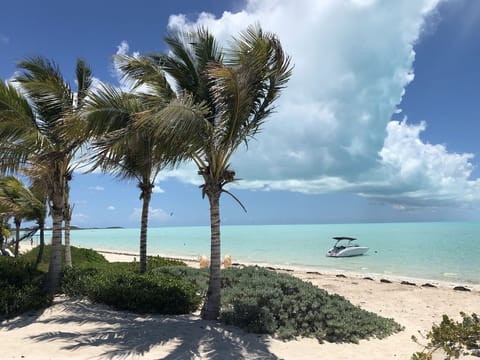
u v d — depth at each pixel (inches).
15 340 246.7
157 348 238.5
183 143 266.7
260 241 2511.1
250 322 290.2
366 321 322.3
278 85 323.6
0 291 316.5
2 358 211.8
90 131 282.8
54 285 390.9
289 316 305.7
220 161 313.3
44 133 378.0
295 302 314.5
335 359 241.8
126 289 339.3
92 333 265.1
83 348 233.6
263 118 329.1
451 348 223.6
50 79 378.0
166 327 282.5
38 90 373.1
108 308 340.2
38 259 569.6
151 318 312.7
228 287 394.9
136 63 340.8
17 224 811.4
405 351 264.4
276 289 338.0
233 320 296.4
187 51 350.6
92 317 308.0
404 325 364.2
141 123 255.9
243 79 289.1
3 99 341.4
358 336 294.7
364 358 246.2
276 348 253.4
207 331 276.1
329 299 350.3
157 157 279.3
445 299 519.2
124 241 3073.3
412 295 548.1
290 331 281.3
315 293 348.8
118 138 269.7
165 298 331.9
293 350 253.4
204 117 289.1
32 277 404.5
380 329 320.5
